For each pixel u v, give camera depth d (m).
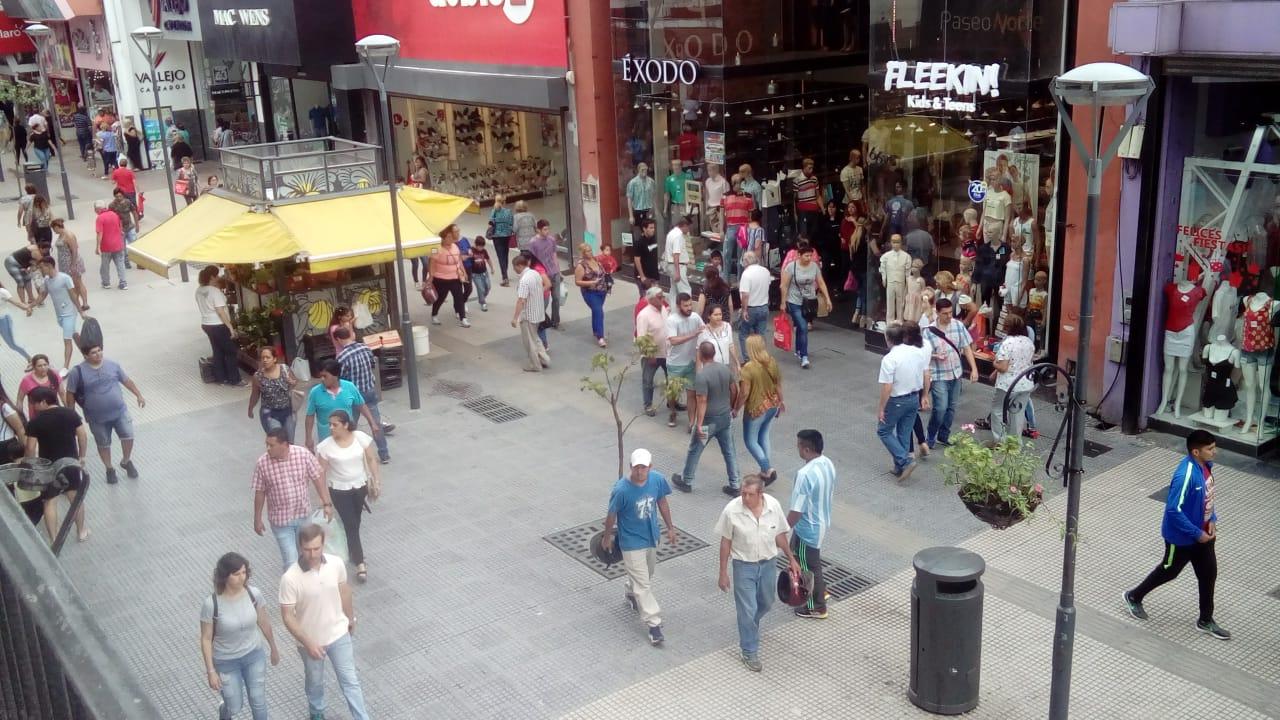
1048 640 9.35
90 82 40.09
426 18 24.75
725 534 8.77
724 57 18.56
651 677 9.00
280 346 16.94
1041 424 13.69
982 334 15.28
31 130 35.09
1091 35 12.80
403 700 8.81
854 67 20.19
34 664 1.63
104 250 22.44
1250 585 10.09
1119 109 12.52
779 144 19.67
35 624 1.60
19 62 45.28
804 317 16.02
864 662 9.12
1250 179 12.16
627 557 9.30
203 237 16.02
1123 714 8.34
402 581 10.71
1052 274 14.21
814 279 15.84
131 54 35.94
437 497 12.61
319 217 16.23
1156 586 9.45
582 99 21.27
